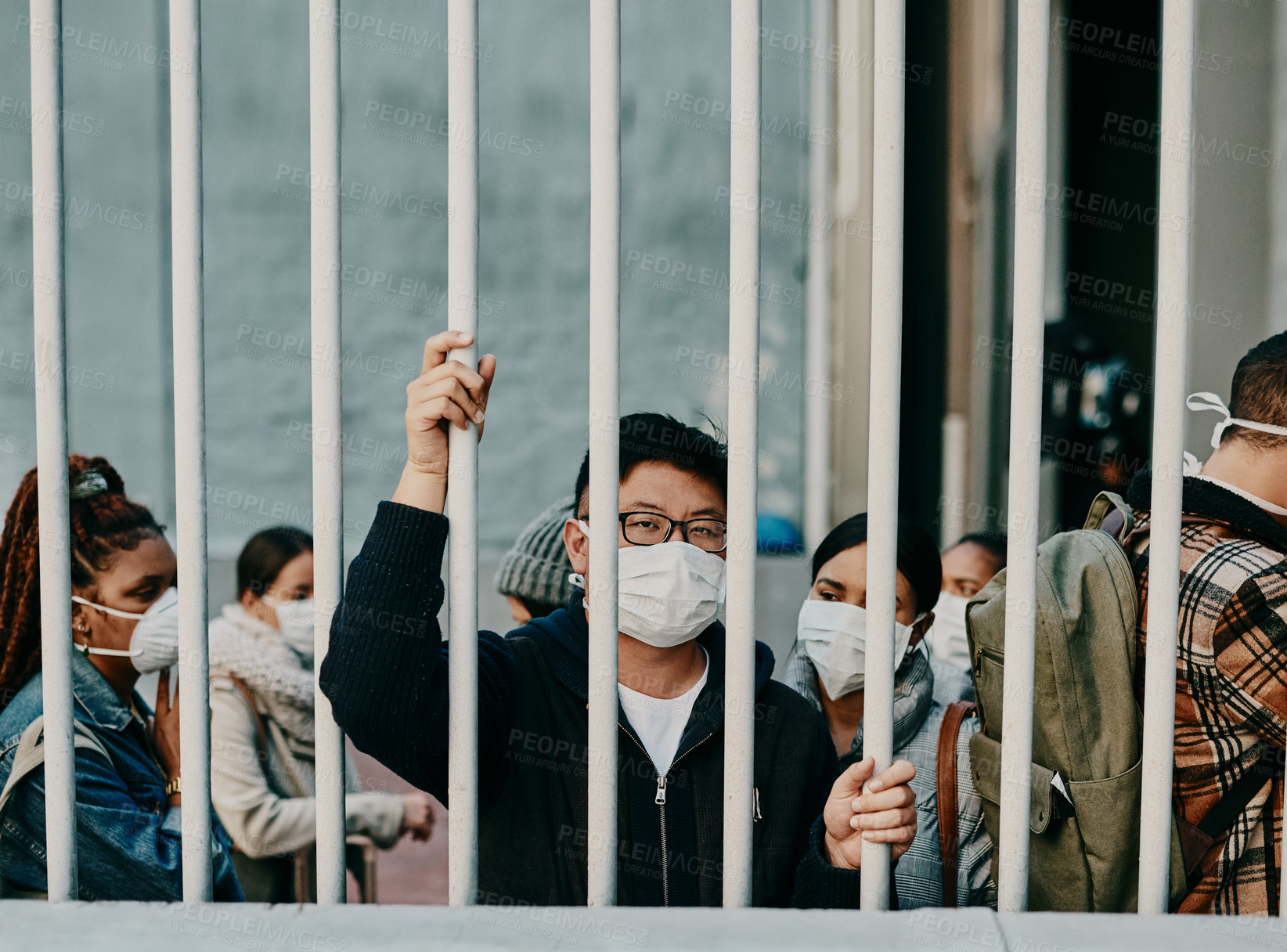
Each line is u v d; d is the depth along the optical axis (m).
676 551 1.51
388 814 2.79
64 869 1.12
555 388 6.69
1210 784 1.32
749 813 1.10
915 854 1.78
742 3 1.04
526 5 6.55
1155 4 3.75
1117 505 1.51
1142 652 1.36
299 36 6.68
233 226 6.70
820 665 2.11
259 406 6.72
